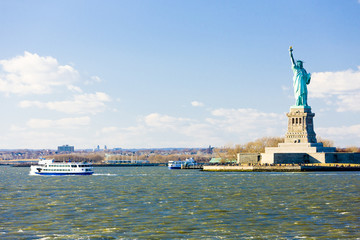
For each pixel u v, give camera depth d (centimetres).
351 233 10112
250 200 15188
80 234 10138
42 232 10331
